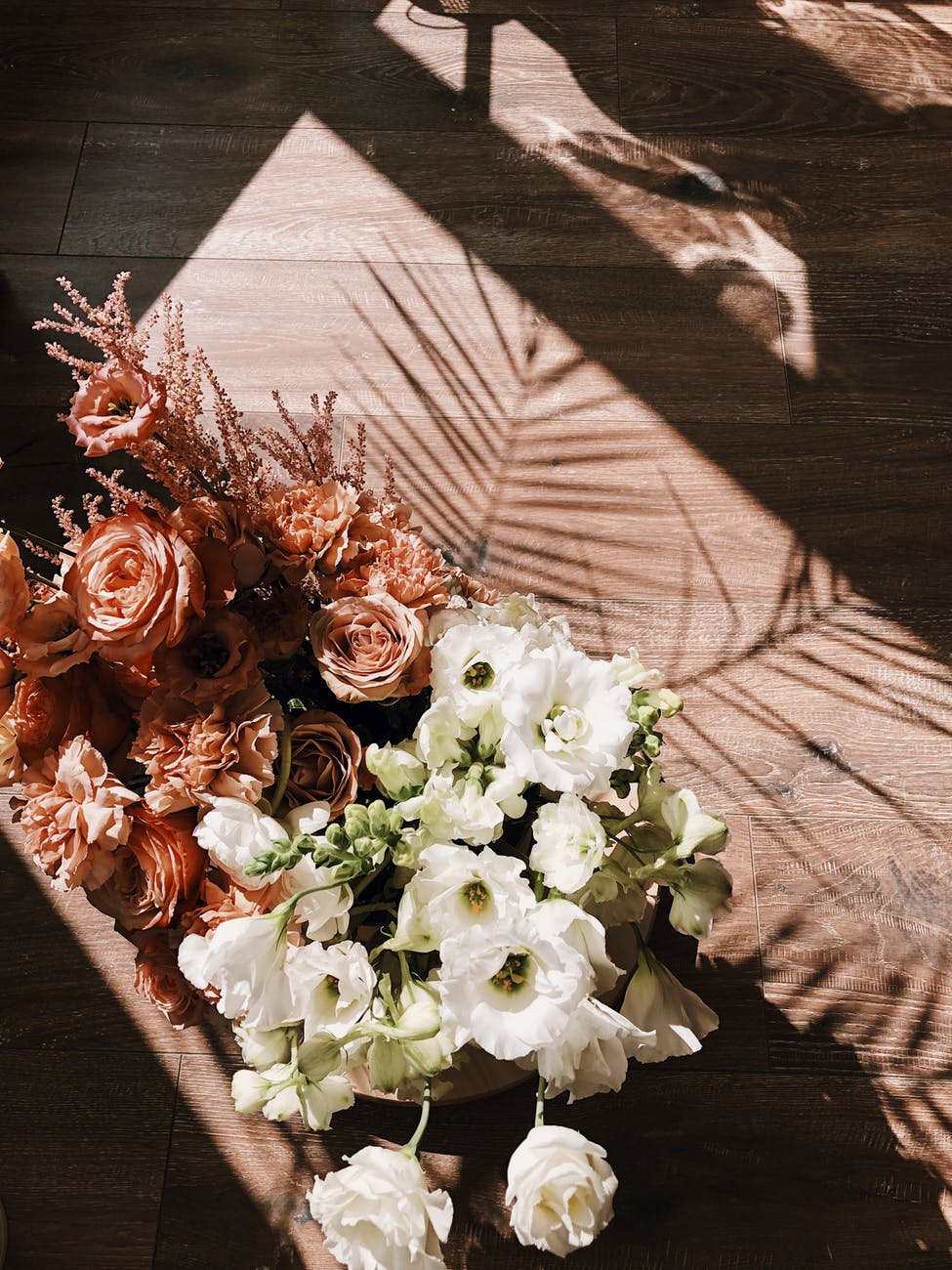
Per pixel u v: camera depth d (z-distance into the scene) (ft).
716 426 4.12
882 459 4.07
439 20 4.90
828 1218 3.24
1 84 4.82
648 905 3.13
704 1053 3.37
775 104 4.71
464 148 4.64
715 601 3.86
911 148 4.63
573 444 4.09
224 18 4.92
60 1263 3.24
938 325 4.30
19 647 2.37
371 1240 2.18
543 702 2.22
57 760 2.38
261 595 2.71
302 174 4.61
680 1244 3.22
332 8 4.93
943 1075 3.35
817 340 4.27
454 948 2.07
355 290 4.38
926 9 4.92
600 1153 2.17
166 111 4.75
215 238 4.49
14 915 3.54
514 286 4.37
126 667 2.46
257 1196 3.29
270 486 3.18
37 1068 3.40
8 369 4.25
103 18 4.93
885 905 3.51
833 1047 3.38
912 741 3.70
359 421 4.14
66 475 4.05
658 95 4.74
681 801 2.31
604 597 3.87
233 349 4.27
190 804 2.32
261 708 2.40
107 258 4.46
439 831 2.25
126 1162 3.32
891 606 3.86
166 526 2.41
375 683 2.39
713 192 4.54
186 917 2.38
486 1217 3.22
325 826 2.34
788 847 3.58
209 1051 3.41
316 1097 2.26
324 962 2.18
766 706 3.73
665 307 4.33
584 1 4.91
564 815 2.22
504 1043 2.08
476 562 3.92
